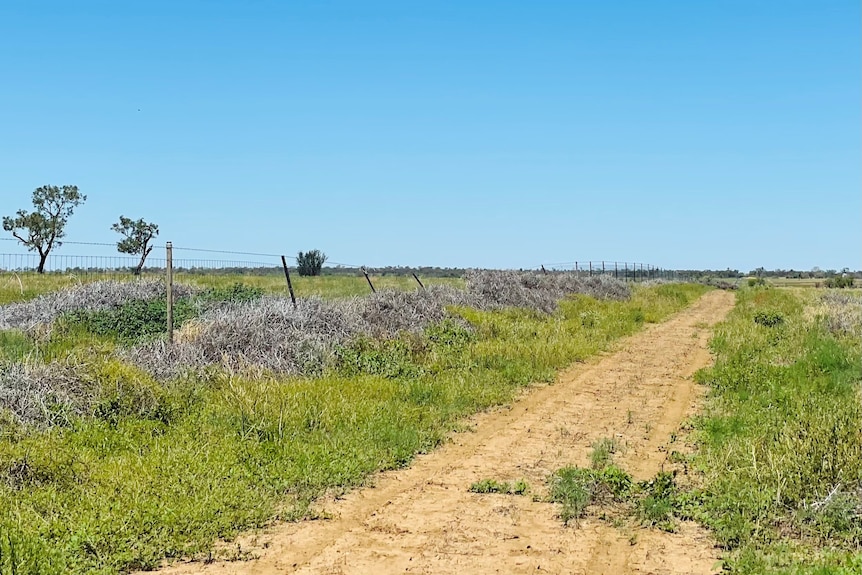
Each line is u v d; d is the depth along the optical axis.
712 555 6.76
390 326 17.30
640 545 7.00
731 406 12.52
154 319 17.38
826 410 10.55
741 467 8.72
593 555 6.76
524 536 7.21
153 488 7.65
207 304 18.72
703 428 11.22
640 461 9.75
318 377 13.20
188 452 8.80
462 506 8.05
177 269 29.77
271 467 8.77
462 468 9.48
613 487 8.34
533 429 11.54
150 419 10.17
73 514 6.93
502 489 8.56
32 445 8.34
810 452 8.33
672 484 8.37
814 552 6.65
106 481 7.79
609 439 10.84
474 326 19.27
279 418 10.16
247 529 7.31
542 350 17.55
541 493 8.48
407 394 12.82
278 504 7.98
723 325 26.00
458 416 12.17
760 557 6.42
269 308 15.46
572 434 11.24
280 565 6.52
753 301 39.47
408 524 7.51
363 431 10.34
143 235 46.75
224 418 10.31
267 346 13.74
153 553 6.54
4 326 16.41
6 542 6.04
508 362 16.27
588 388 14.86
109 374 10.62
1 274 26.83
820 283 79.50
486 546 6.96
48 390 10.04
